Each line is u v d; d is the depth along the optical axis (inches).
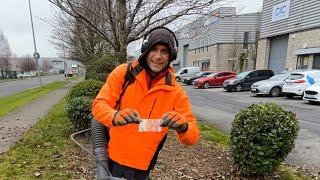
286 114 182.2
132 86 70.6
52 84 1419.8
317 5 901.2
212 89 1159.6
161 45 68.8
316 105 607.5
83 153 218.4
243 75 1032.8
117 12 271.7
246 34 1777.8
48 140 257.8
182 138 71.0
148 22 273.7
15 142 262.4
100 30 289.1
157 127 69.1
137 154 72.4
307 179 190.5
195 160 214.5
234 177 187.8
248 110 185.2
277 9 1118.4
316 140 303.3
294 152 257.0
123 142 72.0
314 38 914.7
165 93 71.3
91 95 341.1
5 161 205.3
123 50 283.1
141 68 71.0
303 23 965.8
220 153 232.2
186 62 2470.5
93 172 186.5
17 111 487.2
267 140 172.9
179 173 190.1
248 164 180.2
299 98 759.7
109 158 74.7
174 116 66.7
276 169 188.4
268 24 1189.7
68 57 1229.7
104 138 76.2
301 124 394.3
